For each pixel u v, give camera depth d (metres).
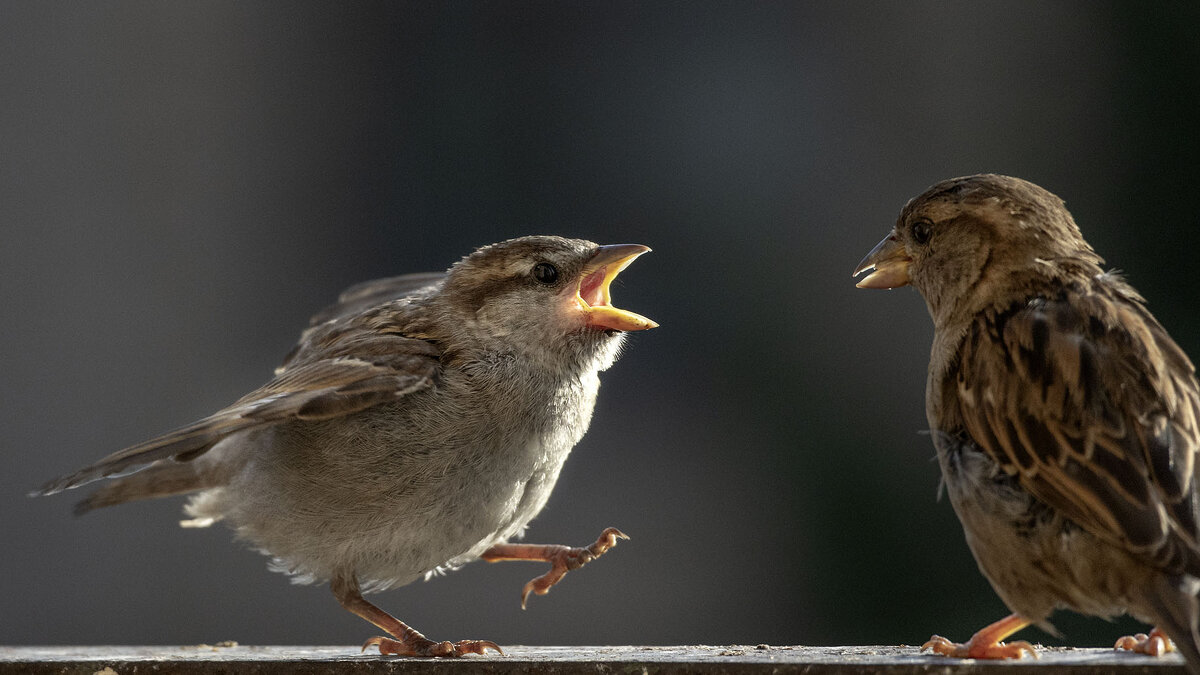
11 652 7.27
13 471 14.05
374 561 7.07
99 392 14.63
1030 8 14.61
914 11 14.95
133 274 15.09
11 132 15.19
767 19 15.21
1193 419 5.50
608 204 14.99
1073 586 5.50
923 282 6.43
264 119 15.64
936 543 12.51
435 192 15.38
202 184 15.39
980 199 6.22
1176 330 13.13
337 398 6.78
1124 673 5.43
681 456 13.50
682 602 12.82
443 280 7.72
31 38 15.45
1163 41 13.95
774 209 14.61
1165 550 5.10
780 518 13.07
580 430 7.54
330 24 15.82
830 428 13.48
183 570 13.38
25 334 14.66
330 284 15.23
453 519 7.04
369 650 8.06
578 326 7.38
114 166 15.33
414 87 15.64
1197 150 13.60
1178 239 13.45
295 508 7.03
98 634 13.27
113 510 13.55
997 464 5.73
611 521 13.25
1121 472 5.30
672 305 14.33
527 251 7.41
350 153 15.55
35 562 13.57
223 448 7.48
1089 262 6.16
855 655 6.15
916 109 14.73
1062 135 14.22
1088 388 5.50
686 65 15.22
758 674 5.70
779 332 14.05
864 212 14.51
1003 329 5.92
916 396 13.38
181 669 6.18
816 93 14.95
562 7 15.53
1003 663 5.55
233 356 14.95
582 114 15.30
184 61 15.70
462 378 7.14
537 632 12.87
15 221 14.97
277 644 13.07
